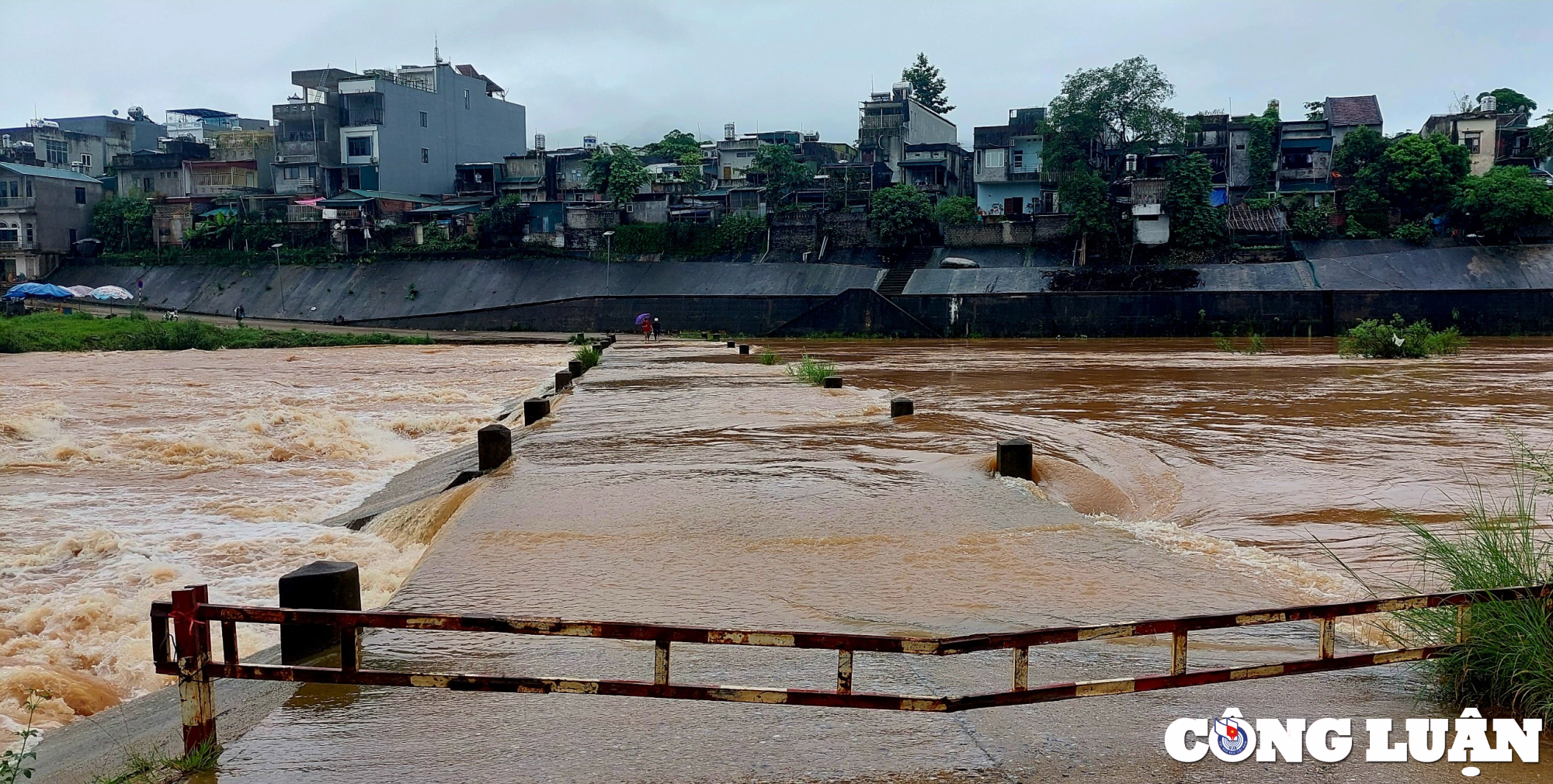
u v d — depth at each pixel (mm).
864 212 69938
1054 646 6109
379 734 4766
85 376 34125
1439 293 55656
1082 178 62906
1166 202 61906
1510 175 59500
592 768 4363
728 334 64312
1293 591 7594
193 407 25156
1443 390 24656
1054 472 13227
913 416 18609
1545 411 20234
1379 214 62312
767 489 11523
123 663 7508
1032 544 8906
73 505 13352
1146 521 10953
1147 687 4406
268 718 4992
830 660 5840
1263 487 12758
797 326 63094
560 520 9906
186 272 76938
